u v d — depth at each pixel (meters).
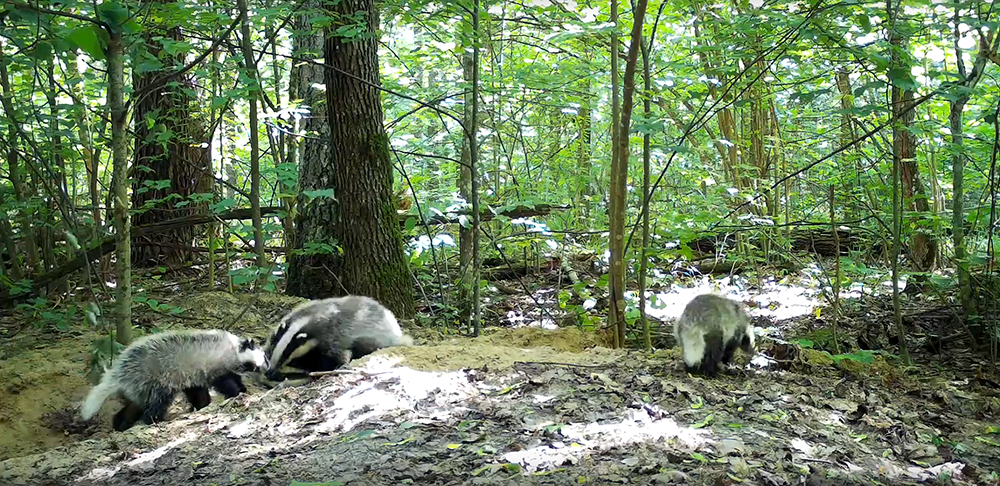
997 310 8.71
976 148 9.01
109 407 7.09
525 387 5.89
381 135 10.42
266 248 12.12
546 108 15.26
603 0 9.99
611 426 4.92
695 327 6.62
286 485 4.12
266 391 6.76
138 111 12.48
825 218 13.99
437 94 12.11
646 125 7.45
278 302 10.55
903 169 10.70
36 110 8.35
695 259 14.91
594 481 3.96
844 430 5.23
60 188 7.52
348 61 10.07
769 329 9.59
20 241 10.78
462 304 11.16
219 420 5.65
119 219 6.71
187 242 13.21
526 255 14.18
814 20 7.39
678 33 12.77
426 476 4.12
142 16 7.04
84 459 5.01
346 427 5.16
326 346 7.18
